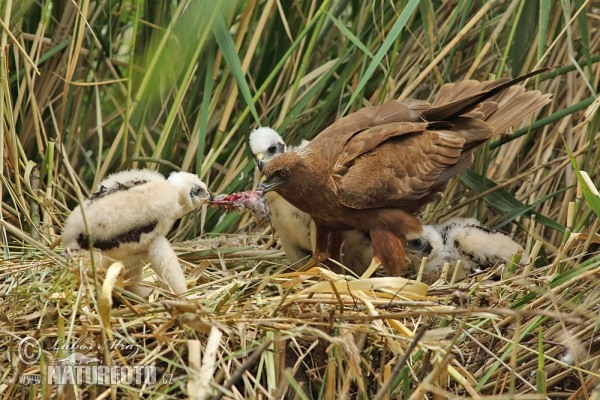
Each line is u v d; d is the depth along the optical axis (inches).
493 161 482.9
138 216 306.5
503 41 478.6
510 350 290.4
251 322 286.7
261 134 415.5
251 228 470.0
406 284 307.1
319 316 287.6
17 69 404.5
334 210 382.3
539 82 447.5
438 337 272.7
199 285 347.6
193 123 469.7
